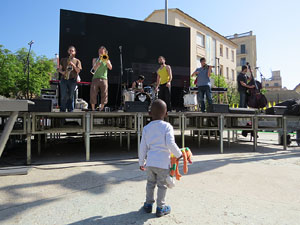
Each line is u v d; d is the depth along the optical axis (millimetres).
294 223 1551
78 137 8102
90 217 1639
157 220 1595
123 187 2328
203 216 1659
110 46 8875
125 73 9133
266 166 3328
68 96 4547
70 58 4344
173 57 9977
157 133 1759
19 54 19453
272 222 1566
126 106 4051
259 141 7105
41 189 2252
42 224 1531
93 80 4594
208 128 4645
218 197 2045
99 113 3818
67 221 1575
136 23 9320
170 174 1742
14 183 2445
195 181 2545
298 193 2156
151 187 1742
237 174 2850
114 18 8922
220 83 15484
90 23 8531
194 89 8547
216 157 4121
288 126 5688
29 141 3492
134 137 8133
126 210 1766
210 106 4676
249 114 4926
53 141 6844
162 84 5246
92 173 2900
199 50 18688
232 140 7133
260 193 2152
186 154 1893
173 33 9977
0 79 17000
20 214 1684
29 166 3246
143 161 1808
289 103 5578
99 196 2064
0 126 4383
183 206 1843
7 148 4777
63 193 2139
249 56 31844
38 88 18047
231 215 1676
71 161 3736
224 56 22547
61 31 8133
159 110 1844
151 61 9578
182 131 4438
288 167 3260
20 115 3449
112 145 6004
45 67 19688
